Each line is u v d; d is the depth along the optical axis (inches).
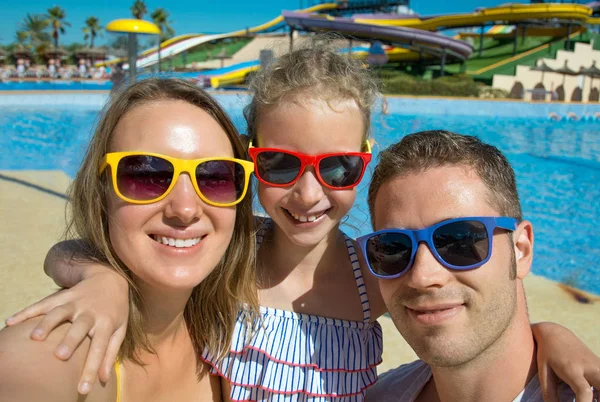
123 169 17.9
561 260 68.9
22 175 93.3
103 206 19.2
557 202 101.0
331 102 24.6
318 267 26.3
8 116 186.2
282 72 25.6
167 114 18.9
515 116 257.9
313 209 25.1
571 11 410.9
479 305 18.7
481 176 19.4
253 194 28.3
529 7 412.8
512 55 458.3
